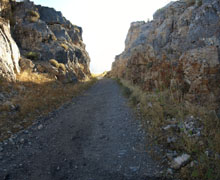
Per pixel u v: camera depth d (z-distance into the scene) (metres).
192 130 4.57
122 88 15.02
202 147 3.88
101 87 19.16
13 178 3.45
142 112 7.23
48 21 25.59
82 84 18.78
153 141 4.77
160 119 5.87
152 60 11.70
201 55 6.21
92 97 12.76
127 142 5.02
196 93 6.15
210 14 8.39
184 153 3.87
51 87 12.51
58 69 16.39
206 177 3.06
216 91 5.56
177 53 9.42
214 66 5.80
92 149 4.77
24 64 13.11
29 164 3.99
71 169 3.81
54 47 18.81
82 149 4.78
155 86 9.51
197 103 5.93
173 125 5.08
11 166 3.85
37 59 15.99
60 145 5.03
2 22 12.77
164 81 8.81
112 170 3.73
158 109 6.56
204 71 5.97
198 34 8.46
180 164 3.49
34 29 17.58
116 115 7.71
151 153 4.23
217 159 3.35
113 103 10.11
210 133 4.26
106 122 6.95
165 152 4.15
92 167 3.88
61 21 28.39
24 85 10.64
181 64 7.29
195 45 8.26
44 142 5.21
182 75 7.27
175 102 6.75
